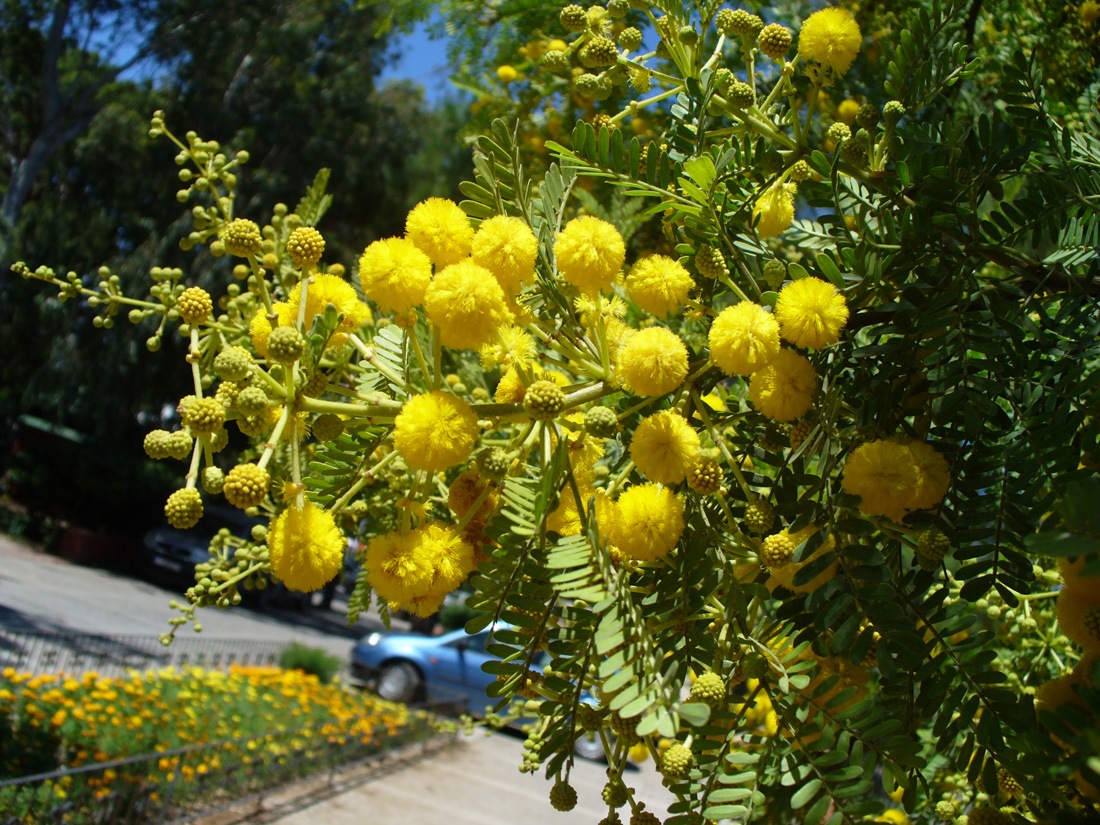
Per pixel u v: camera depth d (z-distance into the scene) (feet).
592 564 0.60
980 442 0.66
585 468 0.72
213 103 11.48
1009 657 1.07
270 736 4.53
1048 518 0.63
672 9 0.94
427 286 0.65
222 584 0.87
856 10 1.45
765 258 0.83
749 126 0.91
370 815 4.50
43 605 7.27
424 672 6.89
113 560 10.75
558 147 0.82
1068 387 0.65
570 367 0.75
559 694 0.64
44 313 10.78
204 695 4.90
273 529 0.63
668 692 0.55
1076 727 0.46
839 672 0.68
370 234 12.89
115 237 11.39
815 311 0.68
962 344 0.69
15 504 11.90
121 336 10.64
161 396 11.23
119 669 5.57
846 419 0.72
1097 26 1.37
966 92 1.41
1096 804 0.50
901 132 0.83
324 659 6.83
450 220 0.68
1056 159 0.81
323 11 11.69
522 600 0.63
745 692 0.75
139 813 3.38
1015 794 0.63
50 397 11.08
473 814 4.87
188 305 0.79
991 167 0.74
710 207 0.79
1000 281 0.75
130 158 11.32
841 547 0.64
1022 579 0.63
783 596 0.67
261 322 0.78
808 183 0.89
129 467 11.19
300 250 0.73
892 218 0.77
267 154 11.76
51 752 3.62
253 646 7.30
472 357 1.23
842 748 0.60
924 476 0.64
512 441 0.71
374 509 0.89
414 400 0.62
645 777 4.76
